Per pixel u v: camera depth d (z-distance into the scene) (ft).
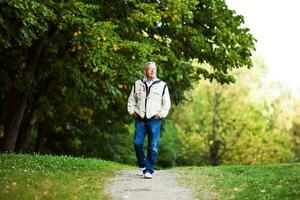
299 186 32.07
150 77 39.04
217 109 146.20
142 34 69.87
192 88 87.15
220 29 78.79
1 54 68.90
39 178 34.37
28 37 51.01
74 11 55.36
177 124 165.37
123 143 116.16
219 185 34.94
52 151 101.09
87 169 43.34
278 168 46.96
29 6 48.08
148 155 38.88
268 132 160.15
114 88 68.23
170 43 77.15
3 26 48.91
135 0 63.98
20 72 66.18
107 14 65.26
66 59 66.03
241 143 145.89
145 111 38.63
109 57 61.67
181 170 50.03
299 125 234.79
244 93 148.87
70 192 30.55
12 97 70.03
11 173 35.70
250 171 46.01
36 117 72.95
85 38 58.59
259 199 29.07
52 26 63.36
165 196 30.99
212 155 147.43
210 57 79.71
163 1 68.28
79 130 94.68
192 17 71.72
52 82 72.69
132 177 39.19
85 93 70.44
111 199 29.48
